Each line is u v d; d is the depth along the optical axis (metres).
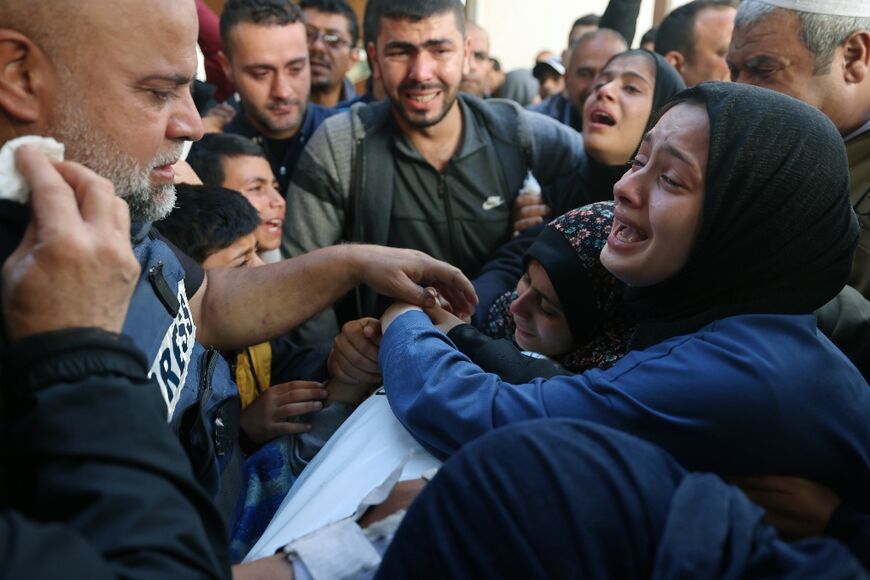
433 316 1.15
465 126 1.80
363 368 1.18
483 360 1.02
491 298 1.54
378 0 1.74
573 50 2.63
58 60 0.79
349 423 1.08
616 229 0.94
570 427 0.57
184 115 0.90
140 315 0.83
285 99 2.28
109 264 0.61
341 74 3.23
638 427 0.81
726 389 0.78
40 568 0.46
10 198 0.62
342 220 1.83
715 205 0.83
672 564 0.48
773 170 0.82
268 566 0.80
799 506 0.81
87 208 0.63
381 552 0.80
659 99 1.74
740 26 1.48
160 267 0.90
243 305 1.19
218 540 0.63
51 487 0.54
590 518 0.51
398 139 1.78
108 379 0.58
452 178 1.79
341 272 1.18
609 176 1.77
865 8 1.34
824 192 0.83
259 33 2.21
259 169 1.78
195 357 0.98
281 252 1.84
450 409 0.88
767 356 0.80
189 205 1.33
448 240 1.81
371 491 0.84
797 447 0.79
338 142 1.79
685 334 0.90
